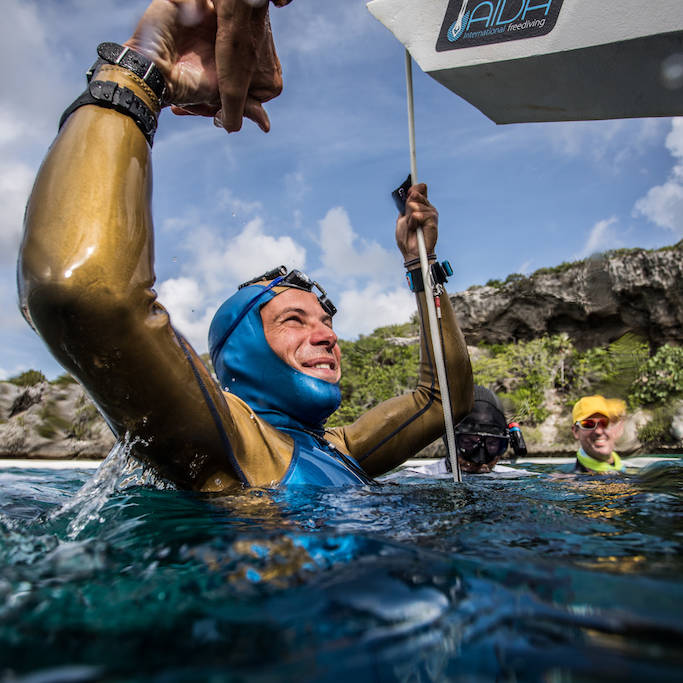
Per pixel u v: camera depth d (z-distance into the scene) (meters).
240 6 1.34
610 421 3.96
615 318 20.09
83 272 1.04
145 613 0.61
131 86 1.30
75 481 2.86
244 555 0.82
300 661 0.50
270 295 1.99
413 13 1.81
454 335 2.31
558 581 0.71
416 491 1.63
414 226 2.22
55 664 0.49
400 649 0.53
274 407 1.90
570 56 1.58
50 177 1.12
